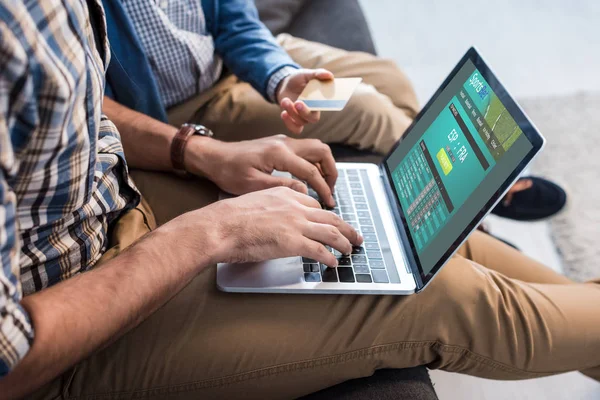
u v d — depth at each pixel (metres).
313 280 0.77
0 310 0.52
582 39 2.31
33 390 0.59
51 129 0.55
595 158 1.80
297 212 0.76
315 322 0.75
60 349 0.58
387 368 0.83
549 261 1.54
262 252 0.73
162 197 0.98
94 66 0.65
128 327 0.65
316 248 0.74
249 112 1.15
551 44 2.28
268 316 0.75
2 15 0.49
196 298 0.76
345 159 1.16
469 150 0.82
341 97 0.95
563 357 0.81
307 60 1.30
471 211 0.75
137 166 1.00
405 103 1.30
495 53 2.23
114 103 1.00
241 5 1.18
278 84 1.06
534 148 0.70
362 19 1.54
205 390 0.73
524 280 1.10
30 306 0.58
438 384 1.25
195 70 1.13
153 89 1.03
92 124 0.63
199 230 0.71
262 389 0.75
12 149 0.52
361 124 1.15
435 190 0.85
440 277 0.79
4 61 0.49
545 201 1.55
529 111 1.96
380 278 0.78
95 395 0.71
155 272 0.66
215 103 1.18
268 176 0.90
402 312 0.76
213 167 0.93
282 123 1.15
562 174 1.75
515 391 1.25
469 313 0.77
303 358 0.74
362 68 1.31
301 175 0.90
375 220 0.92
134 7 1.00
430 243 0.79
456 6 2.50
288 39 1.37
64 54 0.56
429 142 0.93
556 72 2.14
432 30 2.36
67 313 0.59
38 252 0.65
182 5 1.08
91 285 0.63
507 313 0.77
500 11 2.46
